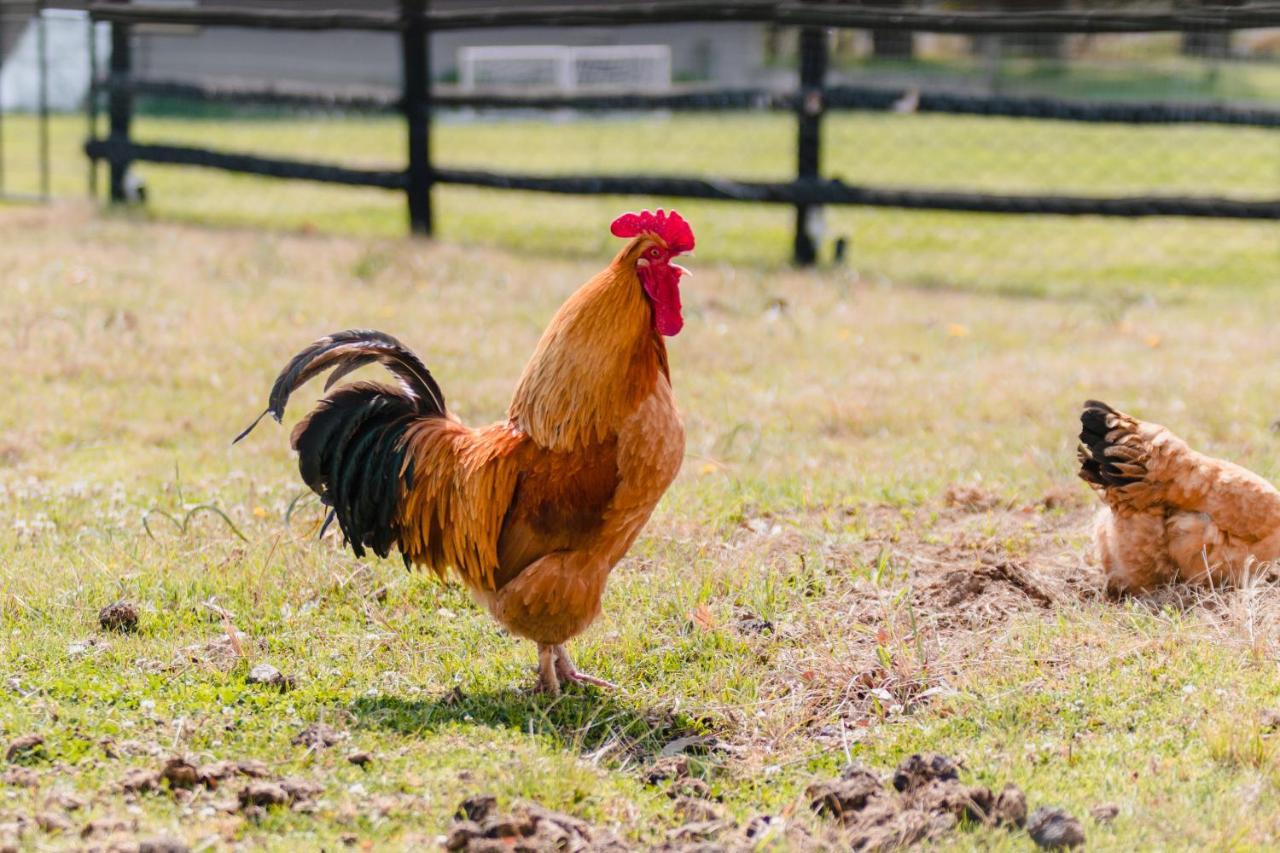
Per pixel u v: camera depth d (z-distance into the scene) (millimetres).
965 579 6129
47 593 5875
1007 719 4840
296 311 11688
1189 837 3996
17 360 9898
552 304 12375
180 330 10914
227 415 8906
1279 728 4637
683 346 10969
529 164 24016
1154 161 22312
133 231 15531
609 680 5387
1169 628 5574
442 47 33375
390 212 18625
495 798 4113
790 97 14578
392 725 4840
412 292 12742
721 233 17469
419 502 5266
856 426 9008
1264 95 29672
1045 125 26766
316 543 6488
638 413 4926
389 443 5312
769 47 34094
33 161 22922
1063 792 4320
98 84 17562
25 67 31672
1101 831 4035
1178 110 13469
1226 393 9344
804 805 4289
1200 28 12844
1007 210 13828
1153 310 12727
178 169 22344
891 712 5059
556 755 4590
